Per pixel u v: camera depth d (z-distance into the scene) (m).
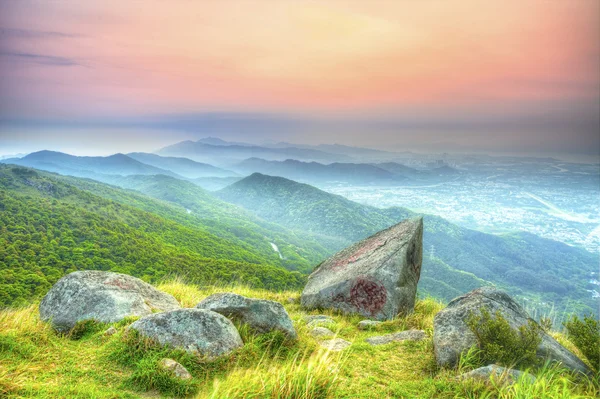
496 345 6.22
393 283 12.27
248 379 5.38
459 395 5.34
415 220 14.56
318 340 8.43
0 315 8.19
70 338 7.38
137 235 100.69
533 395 4.81
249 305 7.54
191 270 70.06
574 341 6.98
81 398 4.73
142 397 5.04
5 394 4.62
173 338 6.23
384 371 6.52
